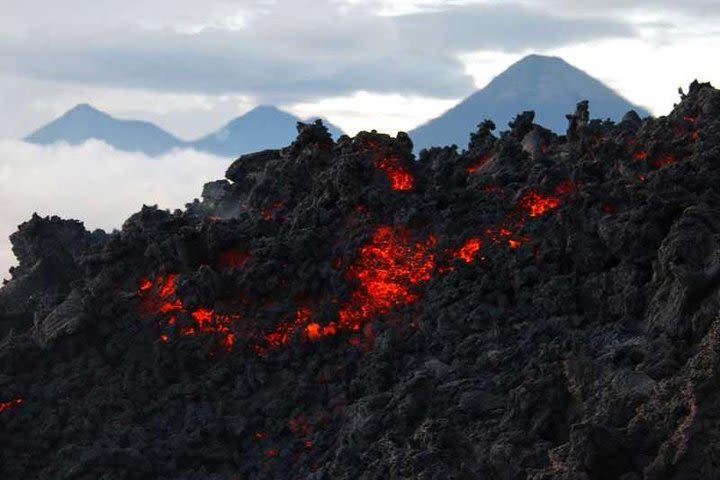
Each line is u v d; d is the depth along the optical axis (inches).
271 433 3558.1
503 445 2952.8
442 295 3725.4
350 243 3860.7
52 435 3592.5
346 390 3577.8
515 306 3693.4
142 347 3855.8
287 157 4485.7
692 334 3144.7
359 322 3784.5
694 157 3855.8
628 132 4574.3
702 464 2637.8
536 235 3846.0
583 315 3563.0
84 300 3900.1
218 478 3464.6
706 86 4658.0
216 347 3796.8
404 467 3004.4
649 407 2832.2
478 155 4475.9
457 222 3927.2
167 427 3622.0
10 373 3806.6
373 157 4111.7
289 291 3855.8
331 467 3257.9
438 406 3233.3
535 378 3179.1
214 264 3973.9
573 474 2716.5
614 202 3762.3
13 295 4598.9
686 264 3282.5
